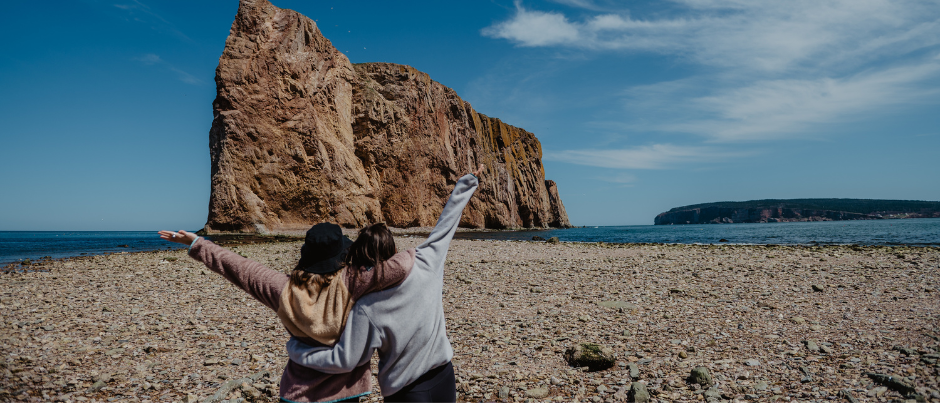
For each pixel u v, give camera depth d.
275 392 4.50
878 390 4.00
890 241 31.88
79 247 32.75
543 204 99.88
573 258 17.19
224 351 5.89
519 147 93.50
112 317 7.67
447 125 68.50
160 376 4.99
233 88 41.38
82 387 4.59
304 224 43.62
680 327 6.57
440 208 62.78
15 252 26.88
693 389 4.34
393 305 2.26
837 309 7.30
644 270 12.81
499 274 12.66
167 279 12.16
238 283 2.31
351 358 2.20
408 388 2.37
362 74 58.41
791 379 4.46
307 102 45.53
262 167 41.75
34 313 7.84
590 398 4.29
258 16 44.16
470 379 4.85
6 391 4.28
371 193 51.34
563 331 6.57
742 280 10.55
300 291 2.23
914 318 6.46
